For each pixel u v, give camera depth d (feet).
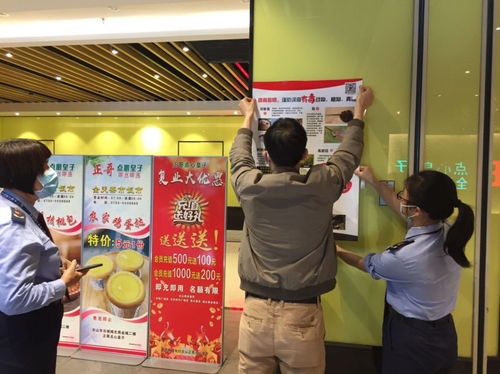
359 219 6.05
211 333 8.82
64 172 9.37
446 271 4.48
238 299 13.38
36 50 15.90
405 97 5.88
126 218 9.09
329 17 5.94
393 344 4.78
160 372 8.49
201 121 29.99
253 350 4.57
